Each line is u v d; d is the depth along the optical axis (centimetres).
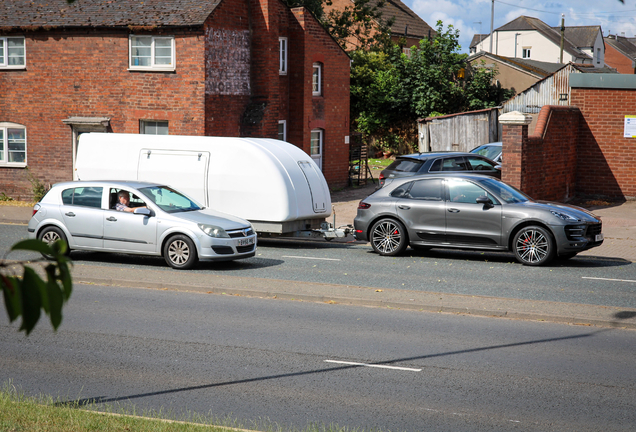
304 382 662
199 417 553
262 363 725
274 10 2358
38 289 212
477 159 2023
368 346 793
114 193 1345
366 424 551
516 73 3825
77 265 1288
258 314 952
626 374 694
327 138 2727
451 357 752
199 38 2142
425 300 1010
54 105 2316
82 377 674
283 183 1567
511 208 1348
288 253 1515
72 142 2309
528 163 1920
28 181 2375
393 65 3784
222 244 1269
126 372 691
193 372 693
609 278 1216
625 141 2231
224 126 2261
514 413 580
